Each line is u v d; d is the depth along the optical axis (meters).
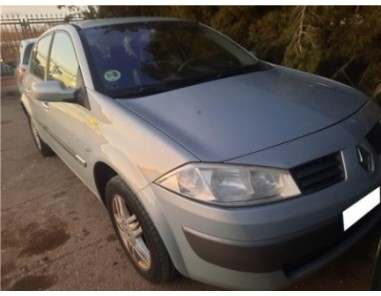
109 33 2.58
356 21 3.40
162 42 2.62
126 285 2.07
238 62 2.69
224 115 1.80
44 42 3.43
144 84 2.24
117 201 2.10
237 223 1.42
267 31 4.08
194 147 1.58
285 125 1.70
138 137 1.76
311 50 3.23
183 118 1.81
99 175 2.27
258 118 1.76
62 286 2.12
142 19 2.92
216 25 4.67
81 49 2.40
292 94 2.07
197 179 1.50
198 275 1.63
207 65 2.55
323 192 1.53
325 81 2.41
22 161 4.22
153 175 1.63
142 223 1.81
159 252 1.80
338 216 1.55
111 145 1.91
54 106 2.81
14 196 3.34
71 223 2.77
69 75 2.52
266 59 4.10
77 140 2.40
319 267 1.61
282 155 1.53
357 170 1.64
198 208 1.48
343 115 1.85
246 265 1.47
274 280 1.52
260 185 1.48
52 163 4.04
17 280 2.22
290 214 1.45
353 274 1.95
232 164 1.50
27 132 5.46
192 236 1.53
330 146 1.62
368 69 3.21
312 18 3.39
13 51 8.66
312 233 1.49
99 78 2.22
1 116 6.66
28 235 2.68
